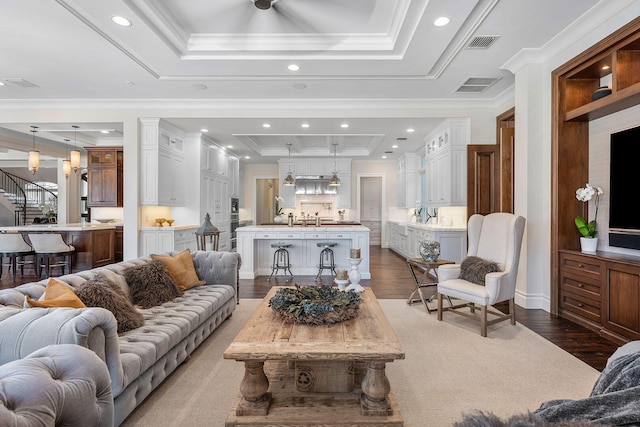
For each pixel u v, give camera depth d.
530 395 2.12
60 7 2.90
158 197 5.54
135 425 1.82
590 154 3.67
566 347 2.85
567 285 3.57
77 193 9.06
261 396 1.77
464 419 1.02
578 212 3.69
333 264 5.86
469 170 5.14
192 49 3.76
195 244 6.38
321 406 1.78
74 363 1.15
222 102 5.40
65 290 1.96
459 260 5.58
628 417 0.89
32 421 0.84
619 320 2.89
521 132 4.03
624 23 2.87
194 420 1.87
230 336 3.11
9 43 3.54
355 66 4.10
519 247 3.33
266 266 6.11
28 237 5.98
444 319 3.62
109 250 6.38
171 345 2.22
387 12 3.23
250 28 3.53
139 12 3.05
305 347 1.70
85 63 4.02
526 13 3.05
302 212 10.12
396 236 9.19
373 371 1.71
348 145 8.69
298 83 4.65
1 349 1.41
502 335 3.13
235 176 8.77
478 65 4.11
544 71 3.88
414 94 5.12
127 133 5.47
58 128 6.04
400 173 9.52
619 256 3.10
